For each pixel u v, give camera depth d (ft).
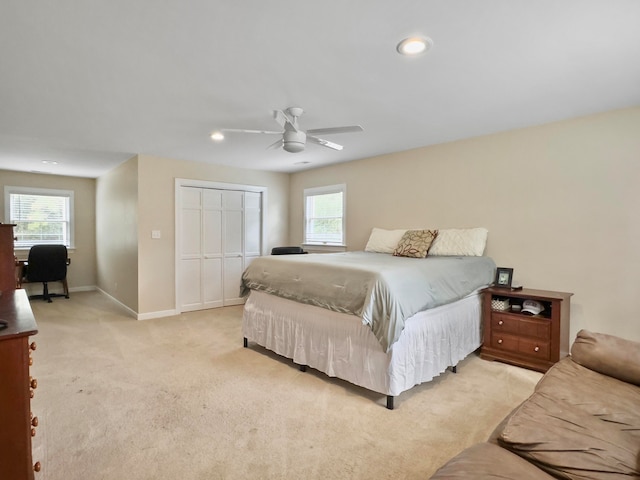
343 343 8.89
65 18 5.61
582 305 10.36
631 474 3.59
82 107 9.64
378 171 15.56
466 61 7.08
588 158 10.20
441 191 13.42
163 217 16.17
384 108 9.71
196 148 14.34
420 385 9.11
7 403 4.25
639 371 5.53
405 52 6.73
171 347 11.97
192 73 7.61
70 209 21.84
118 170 17.98
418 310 8.20
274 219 19.92
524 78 7.84
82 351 11.49
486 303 10.96
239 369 10.12
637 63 7.13
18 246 20.22
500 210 11.93
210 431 6.96
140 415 7.53
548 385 5.50
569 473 3.67
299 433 6.92
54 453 6.21
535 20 5.68
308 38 6.25
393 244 13.83
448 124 11.09
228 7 5.36
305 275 9.74
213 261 17.87
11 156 15.96
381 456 6.22
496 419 7.44
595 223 10.12
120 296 18.11
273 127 11.42
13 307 5.85
